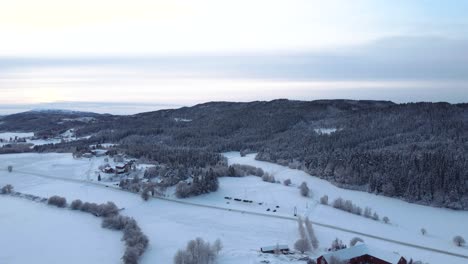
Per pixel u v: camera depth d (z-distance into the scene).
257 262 139.25
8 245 162.12
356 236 168.38
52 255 152.75
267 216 193.38
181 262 135.12
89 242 164.25
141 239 157.38
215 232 172.88
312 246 153.12
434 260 147.88
